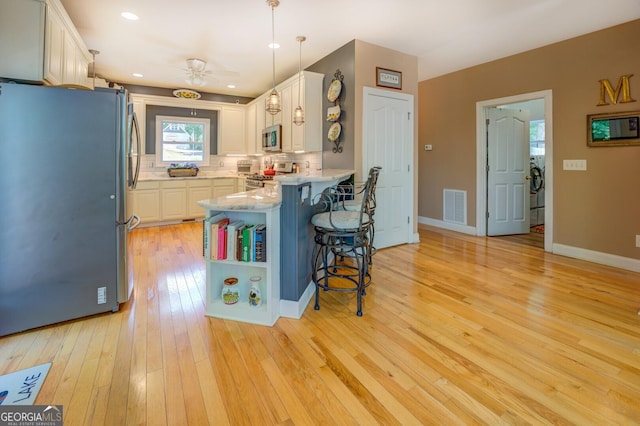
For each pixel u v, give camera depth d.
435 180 5.63
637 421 1.42
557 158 3.98
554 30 3.59
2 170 2.04
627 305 2.57
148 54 4.32
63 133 2.19
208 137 6.69
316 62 4.56
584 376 1.73
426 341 2.07
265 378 1.71
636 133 3.34
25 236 2.12
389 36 3.74
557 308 2.53
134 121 2.57
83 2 3.00
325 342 2.06
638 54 3.32
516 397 1.57
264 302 2.44
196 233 5.25
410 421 1.43
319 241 2.60
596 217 3.69
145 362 1.84
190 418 1.44
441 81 5.39
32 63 2.35
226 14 3.23
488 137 4.90
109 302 2.43
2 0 2.25
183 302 2.65
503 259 3.81
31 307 2.17
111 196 2.38
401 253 4.06
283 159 5.87
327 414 1.47
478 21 3.37
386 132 4.17
